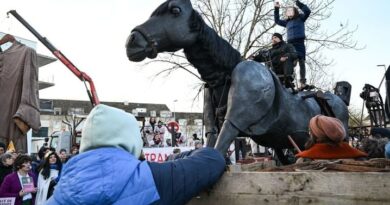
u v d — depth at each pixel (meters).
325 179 2.36
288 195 2.44
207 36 4.52
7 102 5.44
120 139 2.28
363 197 2.26
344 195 2.30
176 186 2.27
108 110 2.33
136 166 2.22
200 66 4.68
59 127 67.25
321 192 2.36
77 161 2.21
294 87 5.56
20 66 5.45
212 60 4.61
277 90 4.85
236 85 4.54
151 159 12.50
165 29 4.33
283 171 2.68
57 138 22.73
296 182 2.42
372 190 2.25
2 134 5.43
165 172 2.28
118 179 2.11
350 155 2.99
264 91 4.57
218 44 4.60
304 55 7.17
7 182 6.81
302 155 3.05
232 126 4.45
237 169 2.88
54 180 7.30
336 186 2.33
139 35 4.28
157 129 17.03
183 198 2.32
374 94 8.79
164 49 4.47
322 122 3.07
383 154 4.68
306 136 5.15
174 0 4.40
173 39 4.36
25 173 7.02
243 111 4.48
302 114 5.18
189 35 4.41
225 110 4.73
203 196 2.65
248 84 4.53
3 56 5.57
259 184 2.52
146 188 2.16
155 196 2.17
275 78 4.89
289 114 4.95
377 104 8.79
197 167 2.39
